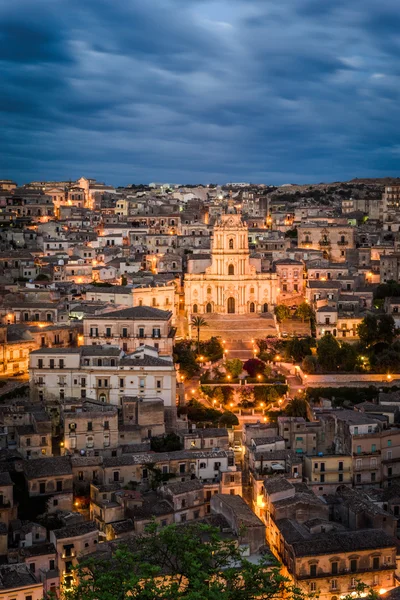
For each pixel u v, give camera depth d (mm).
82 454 187250
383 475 187875
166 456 182500
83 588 108438
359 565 143750
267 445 189625
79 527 153500
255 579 100000
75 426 188875
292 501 159250
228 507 156000
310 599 134875
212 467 183375
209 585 103688
